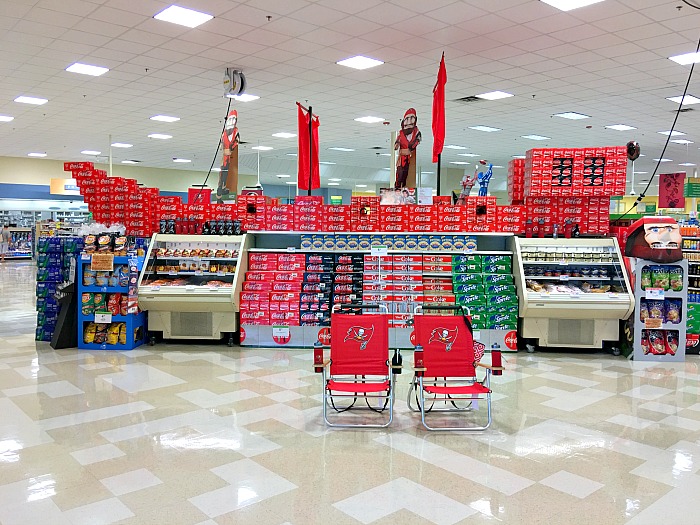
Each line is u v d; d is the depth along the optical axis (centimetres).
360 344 504
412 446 435
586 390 593
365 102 1159
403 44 788
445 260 784
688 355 769
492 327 768
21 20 696
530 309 748
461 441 447
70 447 428
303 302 789
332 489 361
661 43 773
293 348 789
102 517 324
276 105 1187
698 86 1002
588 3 634
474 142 1702
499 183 2872
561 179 760
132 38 763
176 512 330
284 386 597
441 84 663
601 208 785
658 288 723
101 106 1193
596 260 769
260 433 460
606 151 752
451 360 506
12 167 2180
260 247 864
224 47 803
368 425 479
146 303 786
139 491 357
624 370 680
